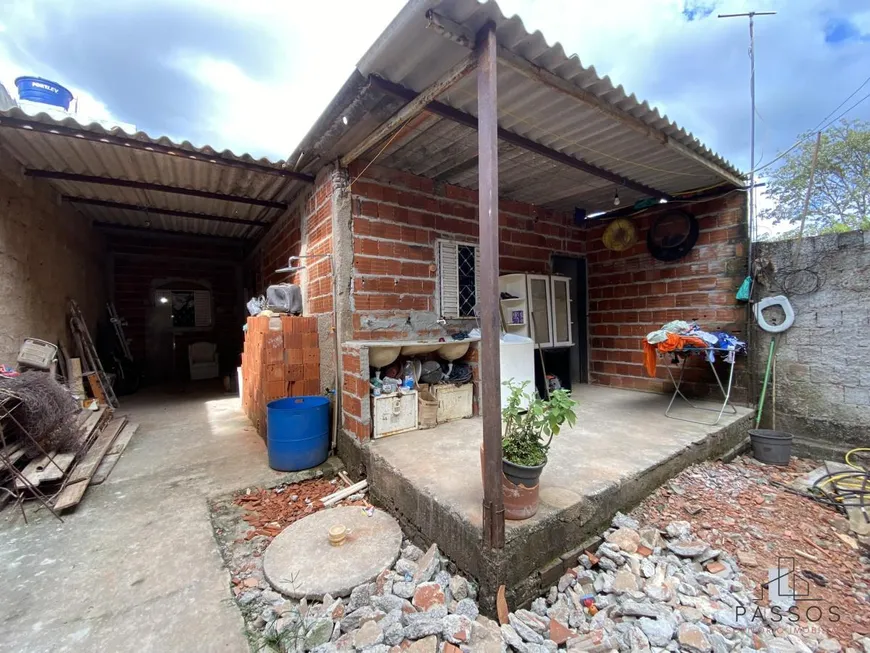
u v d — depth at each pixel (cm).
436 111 248
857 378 323
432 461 252
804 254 349
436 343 336
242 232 638
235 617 164
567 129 285
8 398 256
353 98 242
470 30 179
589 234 531
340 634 157
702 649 139
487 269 168
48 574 188
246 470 309
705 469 293
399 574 191
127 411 498
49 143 314
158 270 753
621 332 497
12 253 341
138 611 166
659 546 201
